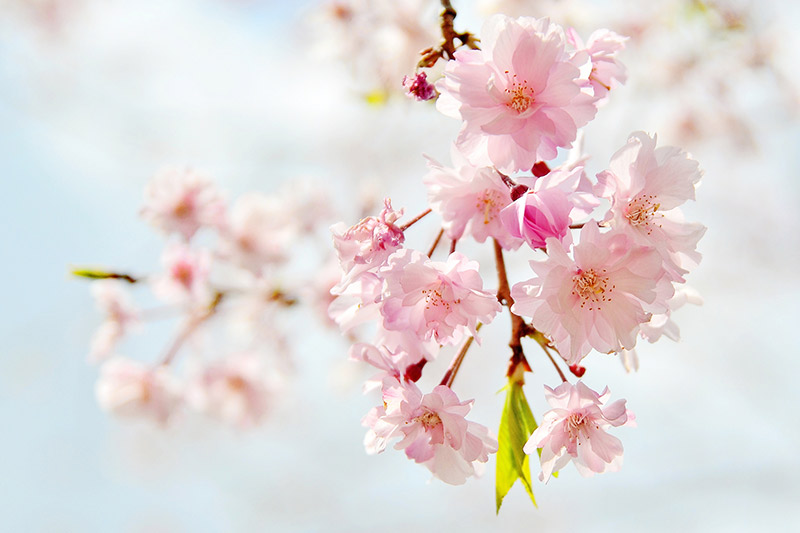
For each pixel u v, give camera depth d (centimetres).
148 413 83
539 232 57
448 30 60
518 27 57
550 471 58
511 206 57
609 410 58
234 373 92
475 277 57
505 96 58
